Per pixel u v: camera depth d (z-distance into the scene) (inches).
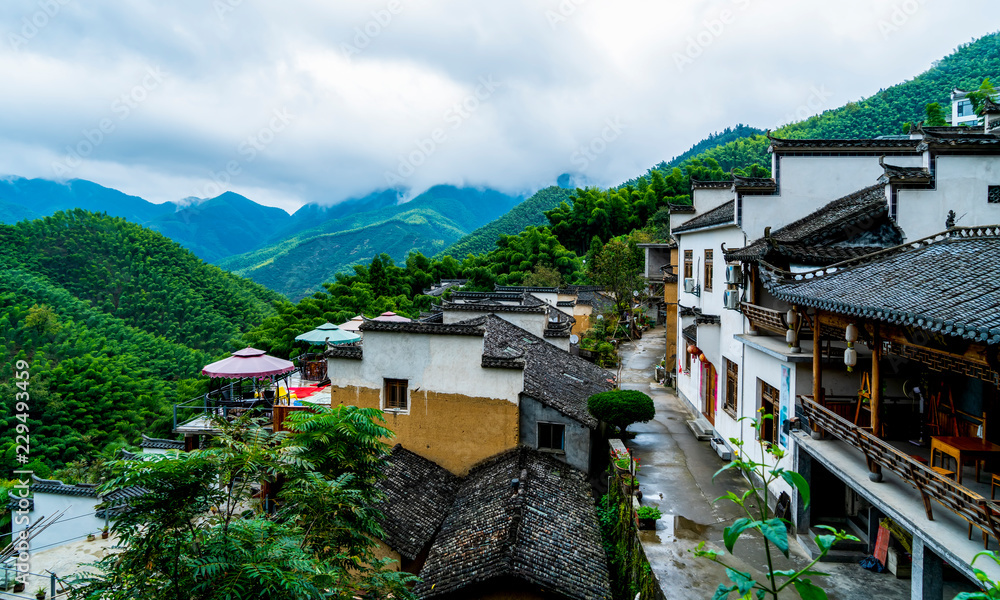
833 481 456.4
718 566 419.2
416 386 586.2
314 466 307.6
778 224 625.6
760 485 550.0
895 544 404.2
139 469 228.4
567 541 433.4
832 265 441.1
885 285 361.1
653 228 2285.9
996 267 318.7
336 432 351.6
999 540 248.4
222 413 664.4
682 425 806.5
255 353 668.1
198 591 223.9
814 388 432.8
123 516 237.1
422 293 2206.0
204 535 239.0
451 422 580.1
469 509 483.2
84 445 1636.3
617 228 2674.7
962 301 283.9
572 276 2273.6
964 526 297.9
